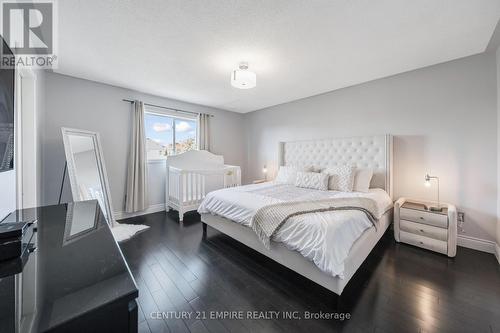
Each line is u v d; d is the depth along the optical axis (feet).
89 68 8.92
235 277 6.25
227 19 5.72
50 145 9.35
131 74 9.55
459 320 4.59
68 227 3.52
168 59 8.05
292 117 14.19
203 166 14.55
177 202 12.15
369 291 5.57
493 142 7.55
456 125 8.26
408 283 5.91
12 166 4.65
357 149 10.85
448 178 8.46
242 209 7.30
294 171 12.25
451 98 8.34
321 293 5.54
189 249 8.08
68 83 9.79
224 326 4.47
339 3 5.13
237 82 8.22
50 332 1.40
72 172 8.70
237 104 14.98
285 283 5.98
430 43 6.99
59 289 1.80
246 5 5.19
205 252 7.84
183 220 11.55
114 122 11.25
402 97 9.53
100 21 5.76
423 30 6.25
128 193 11.60
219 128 16.22
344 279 5.06
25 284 1.88
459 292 5.51
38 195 7.70
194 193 12.60
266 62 8.31
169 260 7.25
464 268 6.64
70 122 9.87
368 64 8.55
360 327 4.42
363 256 6.34
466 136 8.06
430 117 8.84
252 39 6.71
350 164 10.93
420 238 7.97
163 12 5.42
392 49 7.36
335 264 4.77
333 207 6.48
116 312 1.72
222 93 12.35
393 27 6.09
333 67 8.80
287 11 5.41
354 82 10.59
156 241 8.80
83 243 2.86
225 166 15.06
